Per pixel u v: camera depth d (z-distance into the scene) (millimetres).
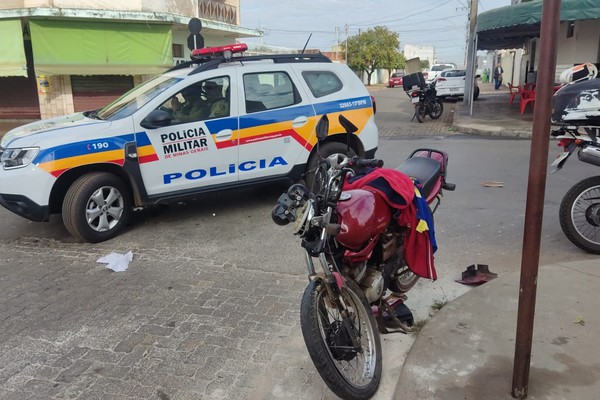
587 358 2998
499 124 15047
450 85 25688
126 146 5559
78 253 5328
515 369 2668
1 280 4656
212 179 6105
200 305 4113
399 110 22469
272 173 6434
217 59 6242
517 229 5648
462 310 3635
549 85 2283
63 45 16406
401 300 3680
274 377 3131
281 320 3840
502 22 14000
